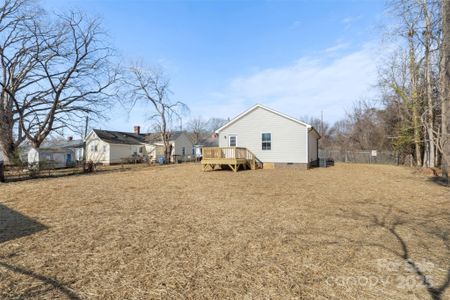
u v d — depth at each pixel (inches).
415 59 625.6
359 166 815.7
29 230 183.0
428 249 148.0
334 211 235.5
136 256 140.2
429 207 249.6
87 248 150.9
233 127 726.5
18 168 626.8
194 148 1739.7
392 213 227.9
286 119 676.1
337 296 102.0
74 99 945.5
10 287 108.0
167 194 319.9
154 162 1279.5
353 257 138.1
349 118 1457.9
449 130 404.2
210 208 248.5
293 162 669.9
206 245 155.9
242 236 171.3
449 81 395.9
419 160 751.1
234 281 114.3
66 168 848.3
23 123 876.0
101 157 1243.8
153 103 1199.6
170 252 145.6
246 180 446.9
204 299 101.0
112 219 211.0
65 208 247.4
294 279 115.8
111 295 103.3
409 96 721.0
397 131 829.8
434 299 99.7
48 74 882.1
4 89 804.0
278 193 324.2
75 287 108.8
